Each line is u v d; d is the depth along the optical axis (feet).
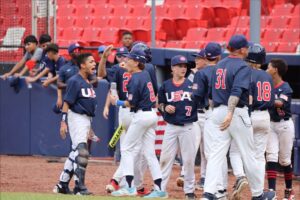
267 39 163.43
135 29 178.19
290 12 167.22
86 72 93.50
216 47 88.02
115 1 189.06
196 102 88.33
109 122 131.23
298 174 116.16
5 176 114.93
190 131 92.63
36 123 138.92
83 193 92.68
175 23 177.27
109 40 180.65
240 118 78.84
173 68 93.35
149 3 184.75
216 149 79.46
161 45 173.47
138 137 93.40
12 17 153.69
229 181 111.24
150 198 85.30
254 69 88.58
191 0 179.63
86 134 93.97
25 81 139.03
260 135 88.38
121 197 85.20
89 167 124.47
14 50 152.05
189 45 170.09
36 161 133.49
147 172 121.49
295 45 159.22
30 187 103.86
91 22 187.11
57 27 188.44
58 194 88.07
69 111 94.07
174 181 111.86
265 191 90.48
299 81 135.13
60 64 132.87
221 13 175.73
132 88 92.07
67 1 194.49
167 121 93.50
